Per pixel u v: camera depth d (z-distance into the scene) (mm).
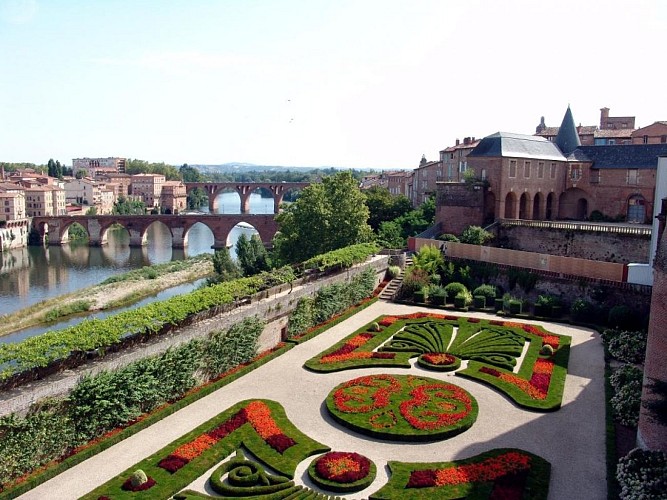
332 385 46969
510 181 89812
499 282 74062
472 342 56375
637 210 90688
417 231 99500
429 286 74562
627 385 43000
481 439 38062
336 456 34906
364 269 73625
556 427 39688
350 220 89688
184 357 43812
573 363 51875
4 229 177125
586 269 66500
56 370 36719
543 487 31859
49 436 34219
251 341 51250
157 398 41469
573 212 97750
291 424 39500
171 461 34344
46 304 101812
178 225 177000
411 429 38531
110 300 105812
